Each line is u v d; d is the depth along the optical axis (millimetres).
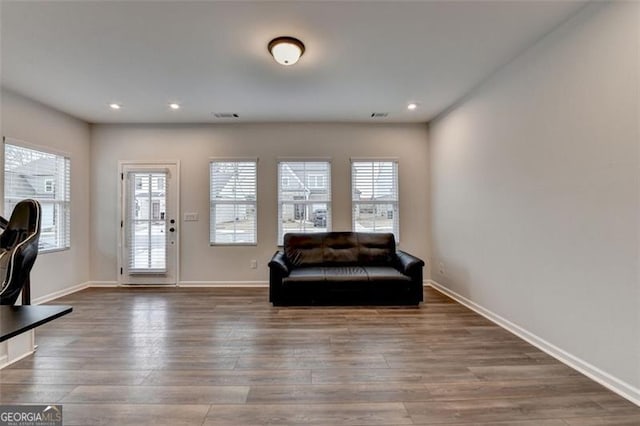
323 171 4906
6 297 2154
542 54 2586
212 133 4859
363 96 3816
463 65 3049
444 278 4438
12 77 3230
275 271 3809
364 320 3312
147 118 4613
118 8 2164
